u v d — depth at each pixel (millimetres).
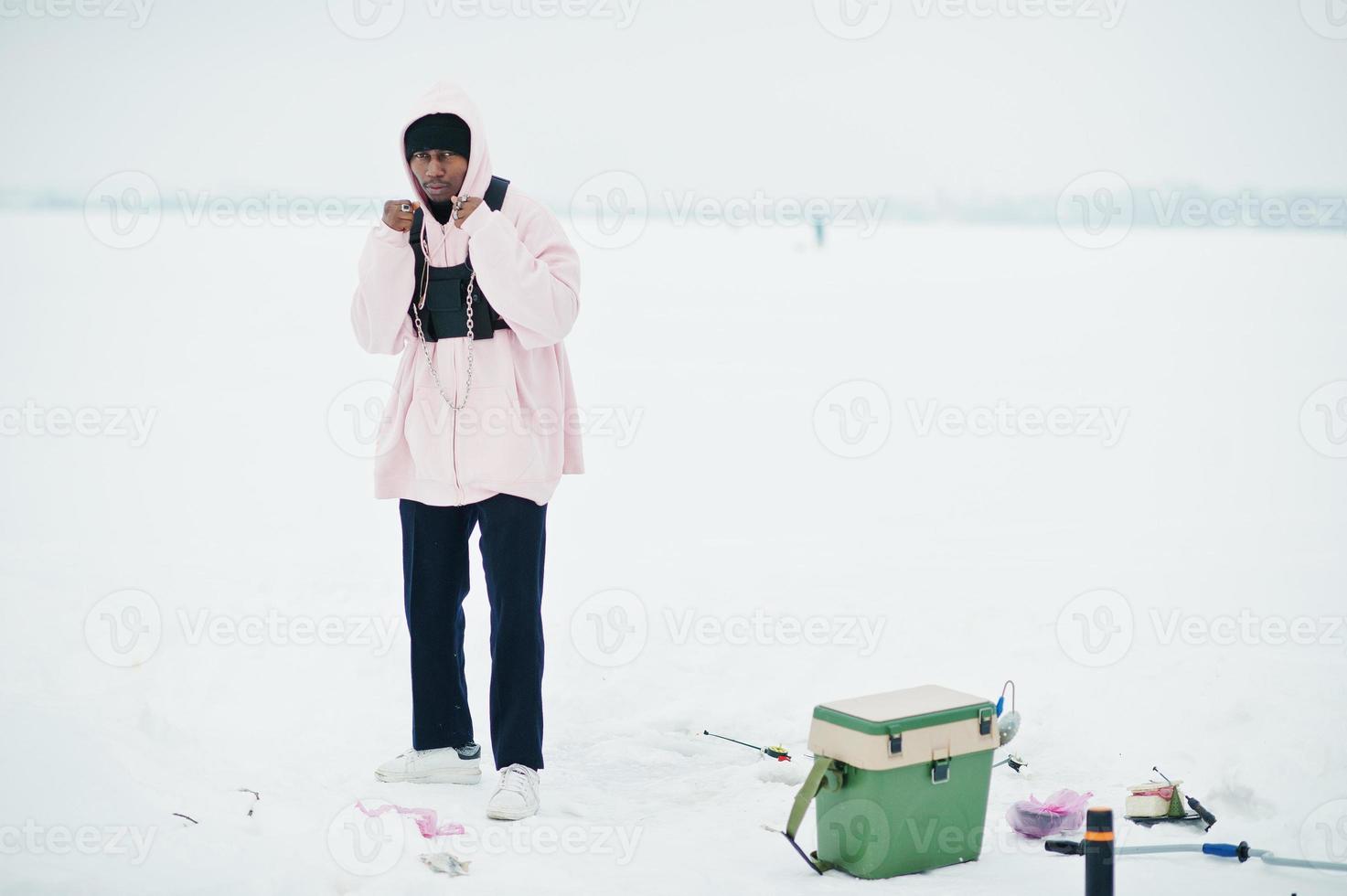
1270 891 3105
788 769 4234
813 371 14688
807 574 6965
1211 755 4156
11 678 4875
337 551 7367
